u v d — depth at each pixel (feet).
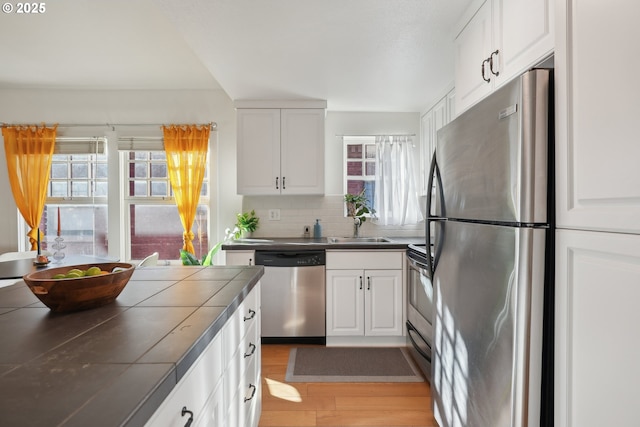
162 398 2.01
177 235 12.45
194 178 11.73
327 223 12.01
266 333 9.70
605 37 2.78
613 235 2.69
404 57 7.87
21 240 12.13
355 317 9.63
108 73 10.74
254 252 9.71
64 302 3.28
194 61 9.93
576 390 3.12
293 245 9.64
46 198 12.21
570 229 3.18
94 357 2.32
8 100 11.91
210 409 3.16
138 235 12.37
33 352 2.40
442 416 5.56
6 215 12.01
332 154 12.05
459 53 6.45
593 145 2.91
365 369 8.26
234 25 6.51
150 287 4.43
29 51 9.27
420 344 8.13
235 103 10.68
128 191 12.33
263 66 8.34
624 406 2.61
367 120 12.08
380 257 9.61
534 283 3.43
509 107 3.64
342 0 5.75
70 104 11.99
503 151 3.76
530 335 3.44
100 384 1.95
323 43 7.22
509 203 3.65
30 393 1.85
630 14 2.54
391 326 9.62
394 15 6.22
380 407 6.72
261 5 5.86
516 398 3.51
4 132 11.76
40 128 11.87
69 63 10.02
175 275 5.22
